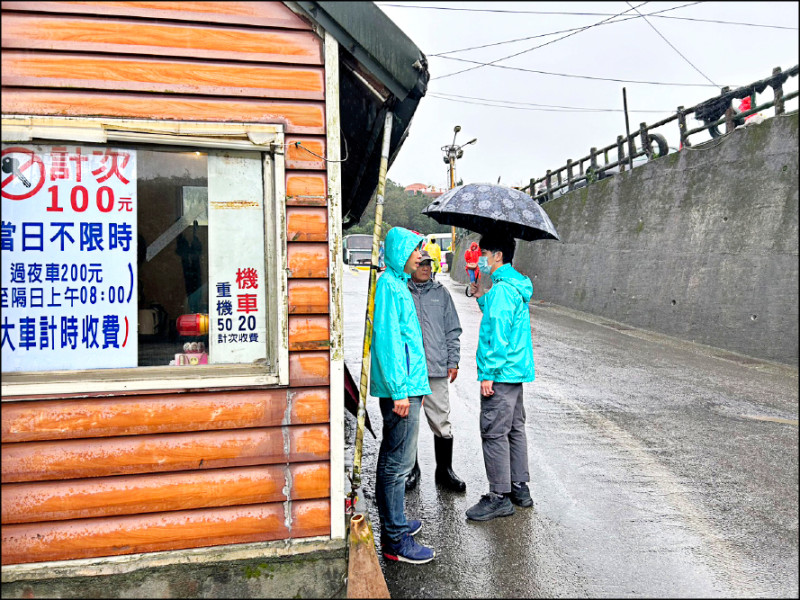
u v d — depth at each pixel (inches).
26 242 114.3
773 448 208.7
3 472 112.3
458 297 667.4
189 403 118.9
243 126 120.6
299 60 123.2
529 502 164.9
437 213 174.7
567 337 444.5
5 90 112.7
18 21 113.3
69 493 114.9
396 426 135.3
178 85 118.9
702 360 366.3
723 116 458.3
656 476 184.4
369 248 1022.4
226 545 120.7
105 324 117.7
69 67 114.9
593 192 601.0
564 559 137.8
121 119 116.3
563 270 644.1
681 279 455.5
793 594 123.9
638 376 318.7
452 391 284.7
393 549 136.3
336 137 124.3
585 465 193.0
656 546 143.6
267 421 122.0
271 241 123.3
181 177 120.8
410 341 135.0
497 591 125.5
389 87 124.9
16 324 113.8
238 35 121.0
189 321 121.5
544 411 251.9
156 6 118.0
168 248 120.6
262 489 122.0
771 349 368.2
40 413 113.4
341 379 124.6
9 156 113.3
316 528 124.3
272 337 123.1
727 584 127.7
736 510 161.8
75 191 116.2
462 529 152.3
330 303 124.0
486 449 158.7
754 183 400.5
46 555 114.4
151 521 117.9
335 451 124.3
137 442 117.0
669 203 483.2
